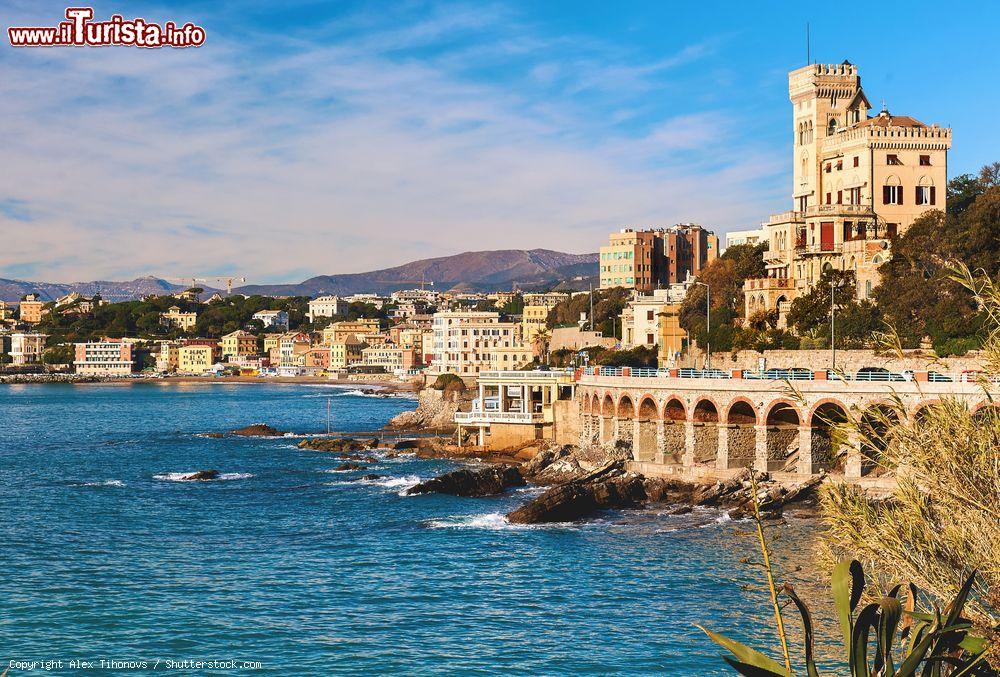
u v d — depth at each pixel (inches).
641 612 2898.6
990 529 1316.4
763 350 6304.1
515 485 5162.4
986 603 1311.5
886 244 6269.7
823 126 7204.7
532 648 2632.9
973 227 5398.6
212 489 5206.7
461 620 2871.6
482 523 4200.3
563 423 6348.4
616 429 5526.6
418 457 6471.5
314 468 6003.9
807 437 4318.4
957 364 4798.2
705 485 4512.8
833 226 6624.0
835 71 7199.8
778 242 7190.0
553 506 4220.0
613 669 2476.6
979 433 1365.7
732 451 4729.3
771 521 3973.9
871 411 1492.4
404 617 2903.5
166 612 2962.6
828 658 2458.2
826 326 6077.8
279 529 4143.7
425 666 2511.1
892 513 1413.6
